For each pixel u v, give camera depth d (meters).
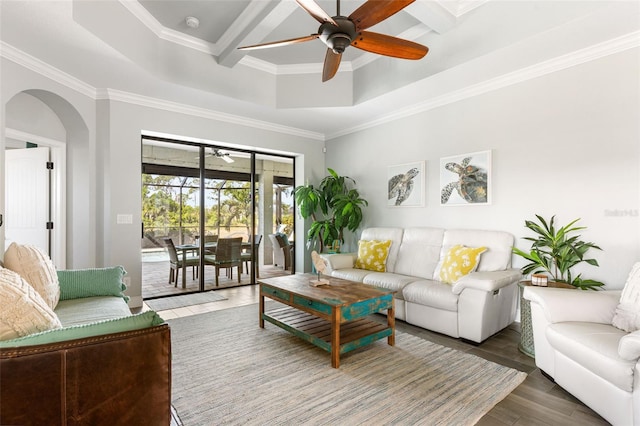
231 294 4.52
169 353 1.22
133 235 3.93
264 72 4.28
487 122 3.51
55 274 2.23
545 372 2.13
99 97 3.79
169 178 4.59
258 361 2.39
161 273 4.65
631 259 2.57
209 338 2.85
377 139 4.84
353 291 2.68
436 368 2.28
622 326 1.81
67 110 3.59
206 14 3.16
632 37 2.56
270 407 1.81
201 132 4.45
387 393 1.95
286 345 2.69
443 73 3.30
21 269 1.97
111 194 3.79
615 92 2.66
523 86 3.22
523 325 2.56
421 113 4.20
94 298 2.45
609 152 2.69
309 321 2.85
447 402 1.86
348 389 2.00
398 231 4.16
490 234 3.27
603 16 2.35
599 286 2.66
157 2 2.99
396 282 3.31
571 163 2.90
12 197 3.85
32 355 1.01
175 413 1.75
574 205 2.88
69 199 3.84
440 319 2.93
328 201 5.39
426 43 3.39
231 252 5.06
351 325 2.75
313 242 5.59
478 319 2.65
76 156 3.79
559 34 2.58
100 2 2.69
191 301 4.12
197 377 2.15
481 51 2.93
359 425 1.65
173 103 4.15
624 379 1.50
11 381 0.98
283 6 2.78
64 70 3.26
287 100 4.36
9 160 3.86
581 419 1.71
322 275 3.43
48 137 3.66
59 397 1.04
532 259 2.75
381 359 2.43
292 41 2.26
